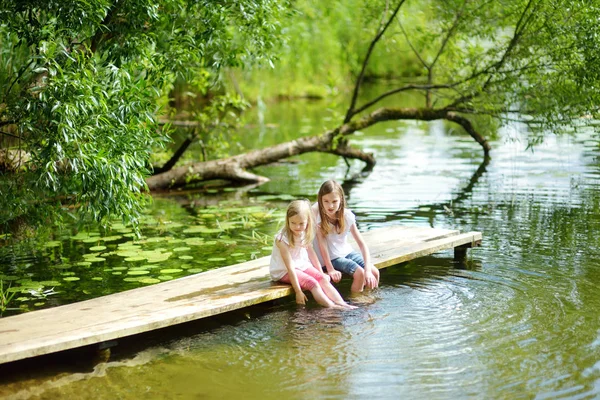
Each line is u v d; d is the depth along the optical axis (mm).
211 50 6707
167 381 3568
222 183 9406
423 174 9359
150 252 5949
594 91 7488
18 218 6500
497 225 6605
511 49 8312
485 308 4438
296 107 17938
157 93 5668
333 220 5070
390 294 4793
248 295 4500
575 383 3402
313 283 4660
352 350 3854
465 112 9094
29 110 4867
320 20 18344
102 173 4895
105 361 3842
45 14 5523
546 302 4516
